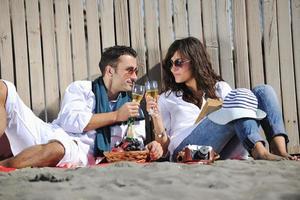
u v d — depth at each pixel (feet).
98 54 29.48
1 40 28.68
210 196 14.24
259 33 30.35
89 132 25.86
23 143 23.97
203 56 27.04
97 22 29.48
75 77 29.25
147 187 15.46
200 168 18.49
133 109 25.26
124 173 17.70
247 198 14.05
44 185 15.90
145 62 29.81
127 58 26.68
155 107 25.14
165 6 29.89
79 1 29.30
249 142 21.56
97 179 16.76
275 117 22.86
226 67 30.17
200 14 30.12
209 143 23.72
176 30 30.01
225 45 30.19
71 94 26.27
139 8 29.84
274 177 16.84
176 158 24.45
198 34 30.09
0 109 22.80
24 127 23.80
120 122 26.16
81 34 29.32
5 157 25.21
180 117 26.96
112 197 14.28
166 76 27.89
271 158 20.81
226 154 24.72
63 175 17.52
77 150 22.94
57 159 22.08
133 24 29.81
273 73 30.30
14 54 28.84
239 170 18.19
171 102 27.40
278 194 14.17
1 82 23.26
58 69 29.19
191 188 15.17
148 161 23.72
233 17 30.27
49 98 29.07
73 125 25.41
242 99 22.20
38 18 28.99
